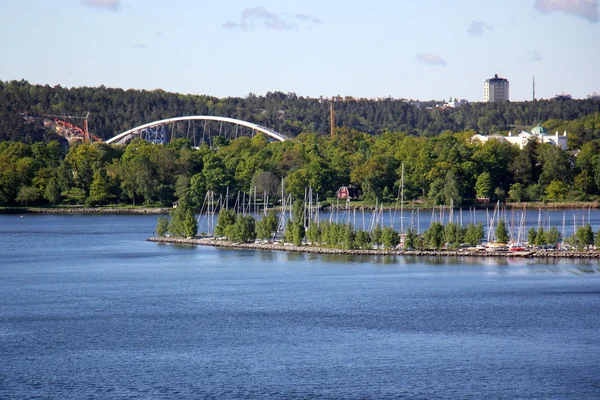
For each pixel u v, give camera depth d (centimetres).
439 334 17688
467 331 17900
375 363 15750
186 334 17850
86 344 17112
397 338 17400
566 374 15125
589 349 16525
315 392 14350
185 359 16075
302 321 18888
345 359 16000
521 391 14362
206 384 14750
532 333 17712
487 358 15988
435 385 14638
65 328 18412
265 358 16100
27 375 15250
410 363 15750
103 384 14775
